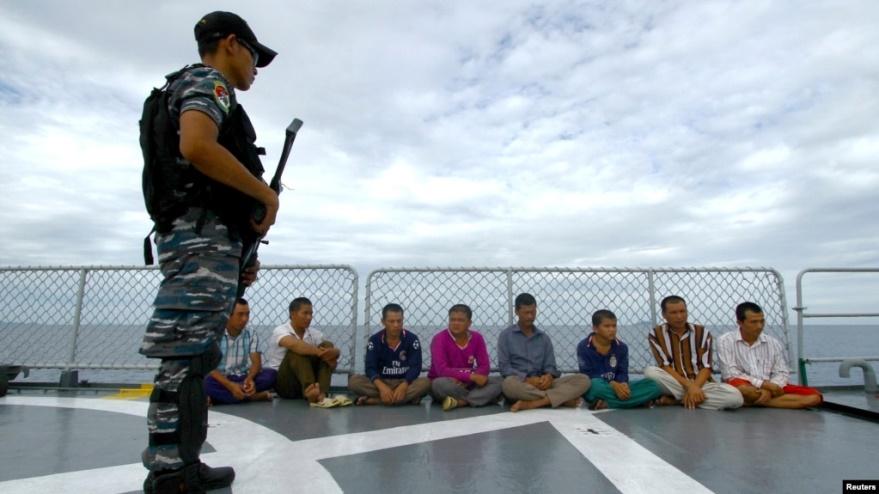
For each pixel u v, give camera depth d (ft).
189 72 6.05
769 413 13.71
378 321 18.10
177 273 5.95
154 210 6.02
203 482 6.76
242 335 16.44
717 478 7.80
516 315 16.78
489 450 9.48
